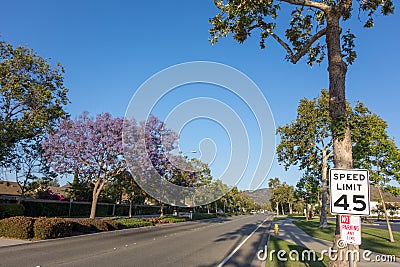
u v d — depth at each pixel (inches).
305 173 1218.6
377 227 1227.2
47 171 1079.6
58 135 895.1
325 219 1079.6
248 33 350.9
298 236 774.5
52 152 889.5
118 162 949.2
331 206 204.2
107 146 916.6
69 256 415.5
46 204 1171.9
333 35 280.8
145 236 727.7
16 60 874.1
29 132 918.4
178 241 651.5
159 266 373.7
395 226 1311.5
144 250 499.2
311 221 1654.8
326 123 1104.2
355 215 199.2
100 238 639.1
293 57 327.3
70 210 1283.2
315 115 1109.7
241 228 1102.4
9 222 579.2
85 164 919.0
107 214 1508.4
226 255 479.8
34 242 540.7
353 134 717.3
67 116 966.4
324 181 1103.6
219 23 338.3
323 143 1128.2
